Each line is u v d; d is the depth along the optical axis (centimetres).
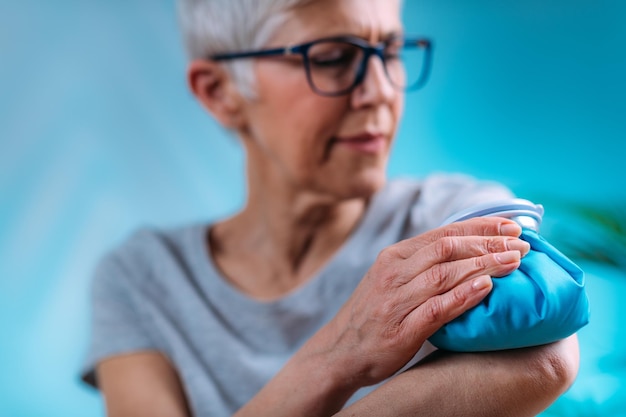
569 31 238
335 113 83
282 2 82
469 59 240
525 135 238
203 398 92
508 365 56
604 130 236
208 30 90
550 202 134
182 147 239
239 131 95
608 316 193
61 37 234
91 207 234
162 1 238
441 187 98
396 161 237
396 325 56
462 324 54
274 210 94
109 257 106
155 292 100
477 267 53
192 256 100
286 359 92
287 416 61
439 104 239
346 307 60
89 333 103
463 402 56
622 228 126
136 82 238
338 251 94
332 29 82
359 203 97
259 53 85
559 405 140
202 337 95
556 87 238
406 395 57
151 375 94
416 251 56
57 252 230
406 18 239
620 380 163
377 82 82
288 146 86
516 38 238
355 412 57
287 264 96
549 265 54
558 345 58
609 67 235
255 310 94
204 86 94
